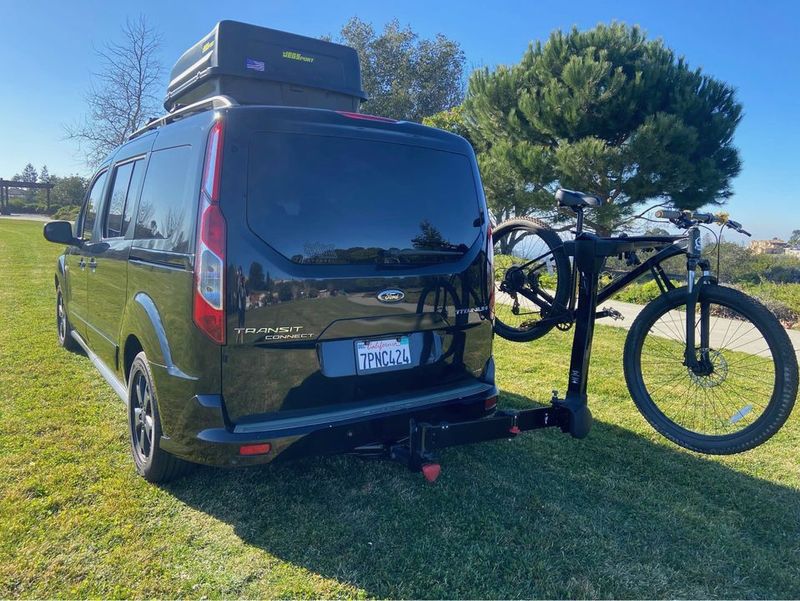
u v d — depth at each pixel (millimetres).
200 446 2611
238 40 4105
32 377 4984
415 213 3035
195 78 4336
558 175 14812
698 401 4484
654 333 3891
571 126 14484
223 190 2568
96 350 4457
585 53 14453
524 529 2941
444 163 3203
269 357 2629
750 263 12461
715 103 14547
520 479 3492
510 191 15758
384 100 31281
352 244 2812
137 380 3307
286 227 2662
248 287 2564
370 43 32156
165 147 3242
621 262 4441
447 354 3158
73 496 3049
